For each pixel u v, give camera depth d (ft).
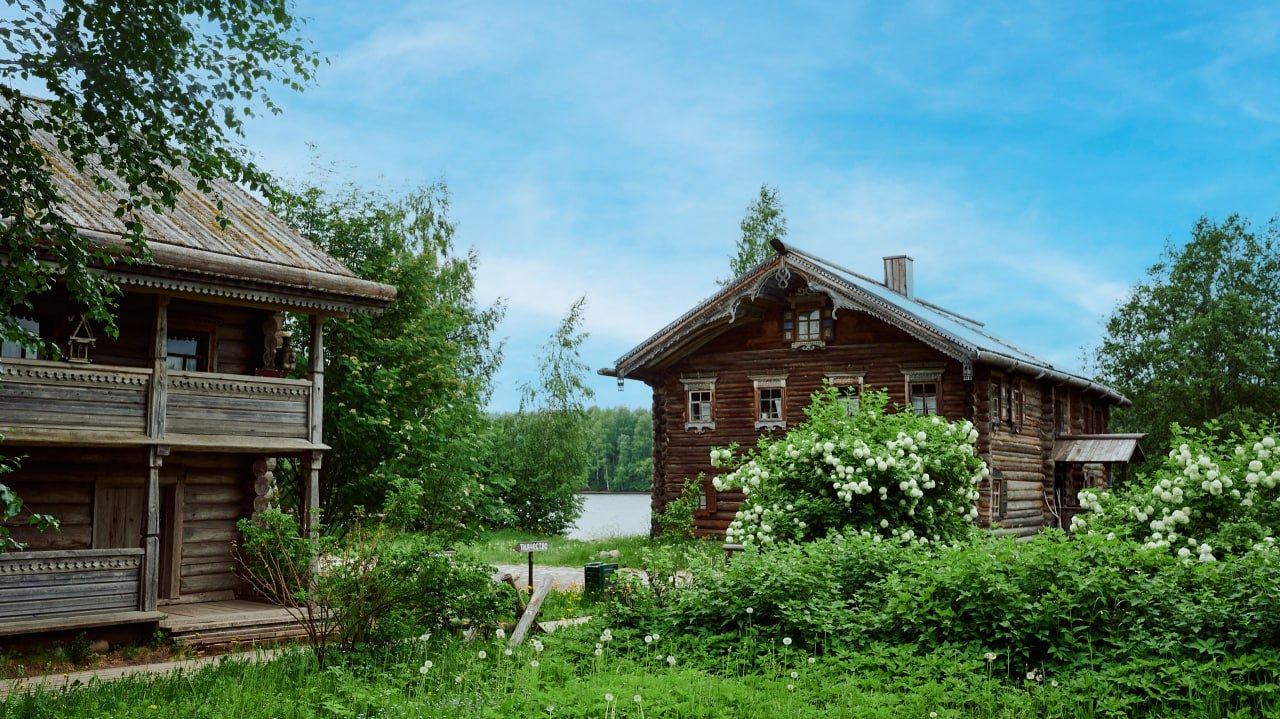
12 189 27.02
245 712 29.76
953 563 33.53
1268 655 26.89
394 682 32.68
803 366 93.20
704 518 95.09
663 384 99.35
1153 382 149.89
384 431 81.51
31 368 42.88
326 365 83.51
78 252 27.73
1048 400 103.35
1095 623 30.30
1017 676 29.86
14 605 41.50
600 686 29.84
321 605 38.09
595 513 187.11
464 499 86.38
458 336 120.78
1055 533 33.71
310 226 92.63
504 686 31.73
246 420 49.47
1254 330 148.05
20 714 29.76
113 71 27.07
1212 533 39.55
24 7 26.37
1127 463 110.63
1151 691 26.63
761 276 90.12
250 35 29.73
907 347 89.30
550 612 52.37
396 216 103.81
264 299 48.42
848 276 99.30
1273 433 41.47
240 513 55.57
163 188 28.40
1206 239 155.94
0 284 27.02
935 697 27.76
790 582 36.04
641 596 39.47
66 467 48.83
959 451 51.03
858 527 47.88
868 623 33.65
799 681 30.55
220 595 54.29
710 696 28.84
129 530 51.01
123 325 50.29
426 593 39.22
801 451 50.47
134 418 45.60
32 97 52.60
